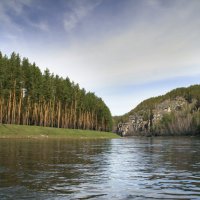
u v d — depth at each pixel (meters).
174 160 31.00
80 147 51.72
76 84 146.50
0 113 96.62
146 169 23.75
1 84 92.25
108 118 181.88
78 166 24.77
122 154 38.97
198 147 58.91
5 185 15.95
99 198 13.53
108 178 19.03
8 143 52.84
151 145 69.19
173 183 17.52
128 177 19.56
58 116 126.06
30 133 89.19
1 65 91.69
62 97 129.62
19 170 21.38
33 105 112.06
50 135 95.88
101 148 51.53
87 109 160.50
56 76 131.50
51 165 24.84
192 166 25.78
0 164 24.47
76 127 149.88
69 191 14.82
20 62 102.19
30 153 34.94
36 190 14.87
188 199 13.59
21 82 100.50
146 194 14.52
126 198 13.63
